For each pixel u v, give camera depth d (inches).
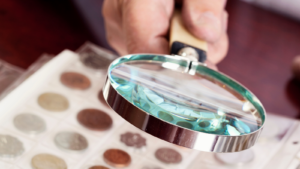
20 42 19.5
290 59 23.8
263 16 27.1
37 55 19.2
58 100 17.6
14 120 16.5
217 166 17.1
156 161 16.9
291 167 16.9
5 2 21.5
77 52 19.6
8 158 15.4
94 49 19.9
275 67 22.9
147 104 13.1
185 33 16.3
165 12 16.9
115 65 13.7
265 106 20.3
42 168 15.4
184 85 14.3
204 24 16.1
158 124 12.6
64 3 22.9
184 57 14.8
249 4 28.3
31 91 17.4
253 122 13.7
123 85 13.3
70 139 16.6
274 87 21.5
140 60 14.4
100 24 22.5
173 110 13.2
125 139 17.3
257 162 17.3
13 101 16.9
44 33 20.5
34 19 21.0
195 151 17.7
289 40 25.4
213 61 18.2
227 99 14.3
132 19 16.7
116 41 20.7
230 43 23.7
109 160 16.4
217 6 16.8
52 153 16.0
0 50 18.9
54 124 16.9
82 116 17.5
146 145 17.4
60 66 18.6
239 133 13.1
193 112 13.3
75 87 18.2
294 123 18.8
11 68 18.1
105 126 17.5
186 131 12.6
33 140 16.2
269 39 25.0
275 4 29.5
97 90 18.5
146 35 16.5
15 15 20.9
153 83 13.9
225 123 13.3
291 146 17.7
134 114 12.7
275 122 18.8
